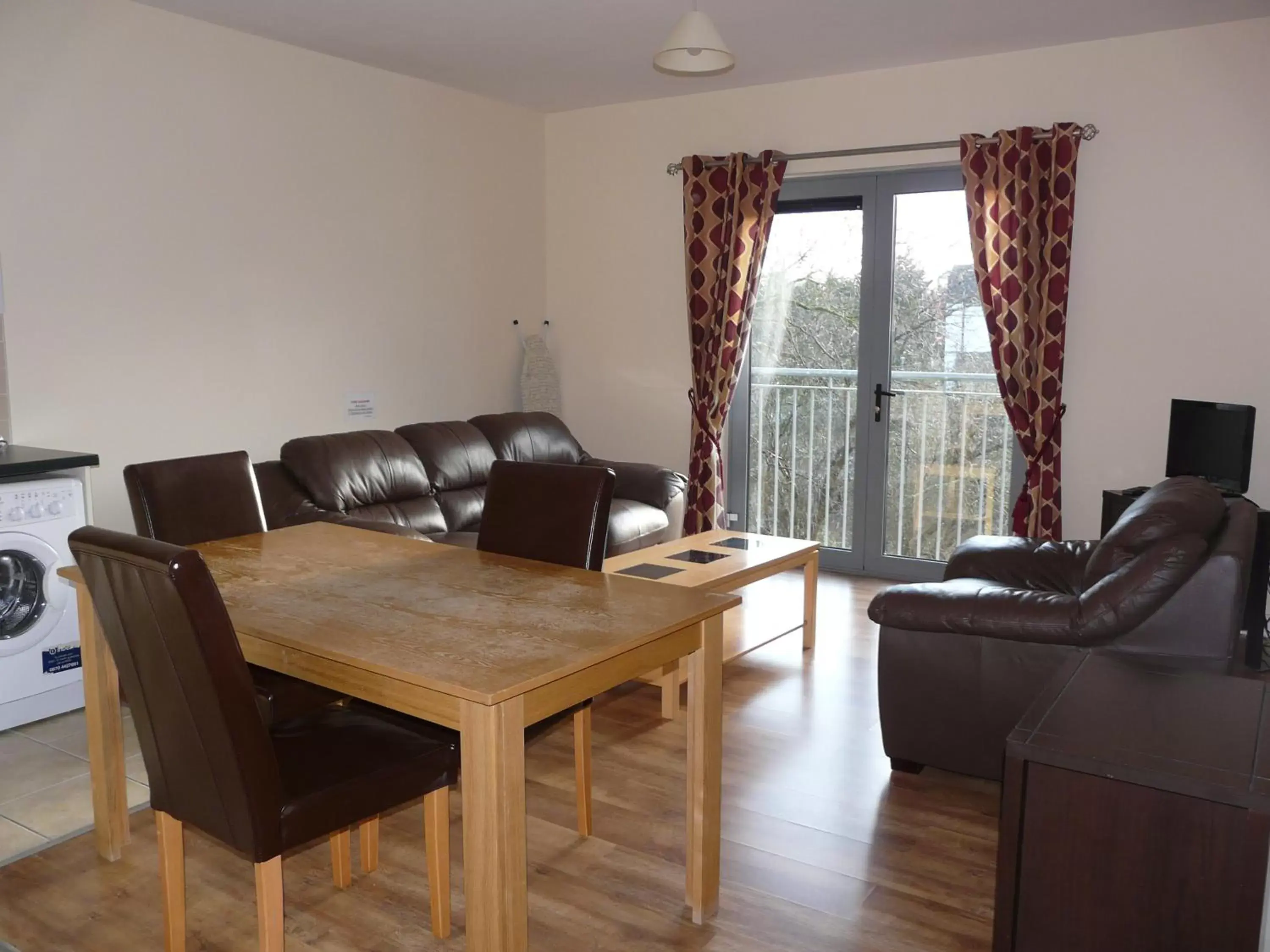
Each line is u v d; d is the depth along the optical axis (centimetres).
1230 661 262
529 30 440
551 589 239
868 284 541
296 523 417
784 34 446
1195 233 451
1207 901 185
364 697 196
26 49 367
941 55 484
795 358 576
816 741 336
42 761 317
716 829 232
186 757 189
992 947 213
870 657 425
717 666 229
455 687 173
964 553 392
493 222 594
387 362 532
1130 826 190
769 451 591
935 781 306
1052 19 425
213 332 443
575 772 280
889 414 546
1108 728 206
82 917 233
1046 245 472
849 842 268
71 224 386
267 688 257
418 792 212
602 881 248
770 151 538
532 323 631
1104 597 267
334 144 490
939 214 520
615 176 605
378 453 461
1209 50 438
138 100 405
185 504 297
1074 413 487
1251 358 446
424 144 541
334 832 199
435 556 276
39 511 334
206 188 434
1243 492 403
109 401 405
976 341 519
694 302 566
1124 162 461
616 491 544
